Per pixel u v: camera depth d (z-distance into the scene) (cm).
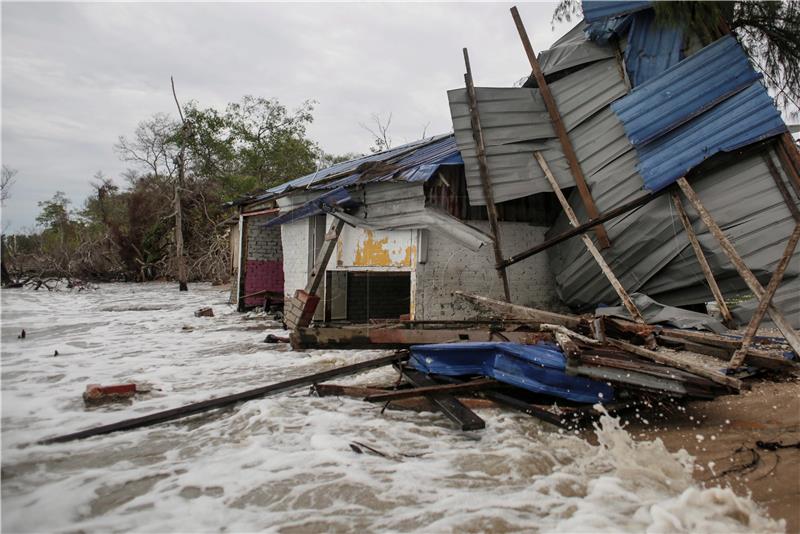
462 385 544
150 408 582
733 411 504
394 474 389
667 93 845
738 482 355
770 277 768
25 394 643
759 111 783
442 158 999
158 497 360
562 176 974
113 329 1250
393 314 1281
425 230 970
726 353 642
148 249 3603
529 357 513
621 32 918
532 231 1088
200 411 542
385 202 1031
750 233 787
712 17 786
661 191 843
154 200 3650
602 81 944
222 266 3195
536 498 345
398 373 690
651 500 335
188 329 1223
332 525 317
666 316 834
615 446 421
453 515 324
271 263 1712
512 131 984
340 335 673
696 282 845
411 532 305
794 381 571
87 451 450
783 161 772
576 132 963
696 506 315
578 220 991
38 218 5016
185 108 3497
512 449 432
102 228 4234
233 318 1476
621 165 907
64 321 1415
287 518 327
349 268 1117
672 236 855
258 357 869
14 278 3189
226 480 385
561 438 459
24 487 378
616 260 927
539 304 1084
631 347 542
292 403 573
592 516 312
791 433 434
